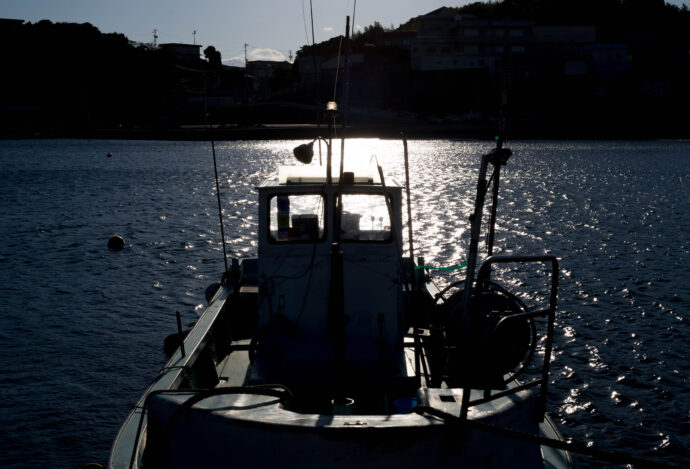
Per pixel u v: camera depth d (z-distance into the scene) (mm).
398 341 7754
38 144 135125
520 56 146875
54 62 179000
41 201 44781
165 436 5223
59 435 11227
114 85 180500
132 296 20188
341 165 6832
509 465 5297
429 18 150500
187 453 5223
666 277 22469
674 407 12344
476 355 4867
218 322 9211
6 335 16359
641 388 13203
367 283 7719
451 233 31484
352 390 7004
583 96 141625
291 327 7707
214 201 44125
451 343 7090
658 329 16844
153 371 14047
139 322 17516
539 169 71250
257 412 5117
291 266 7734
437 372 7191
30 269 24141
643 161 82188
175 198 46000
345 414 6059
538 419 5594
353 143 138125
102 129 164875
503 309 6676
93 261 25438
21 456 10570
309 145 7684
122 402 12516
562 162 81312
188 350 7484
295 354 7234
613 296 20047
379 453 4895
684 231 32281
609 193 49469
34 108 175125
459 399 5422
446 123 139625
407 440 4910
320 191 7672
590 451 4555
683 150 105188
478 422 4859
